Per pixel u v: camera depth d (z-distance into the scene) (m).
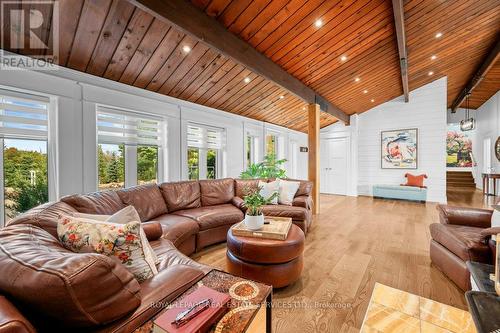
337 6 2.49
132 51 2.45
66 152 2.41
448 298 1.76
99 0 1.86
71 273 0.70
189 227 2.51
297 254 1.94
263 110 5.01
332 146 7.41
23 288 0.70
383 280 2.05
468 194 6.97
